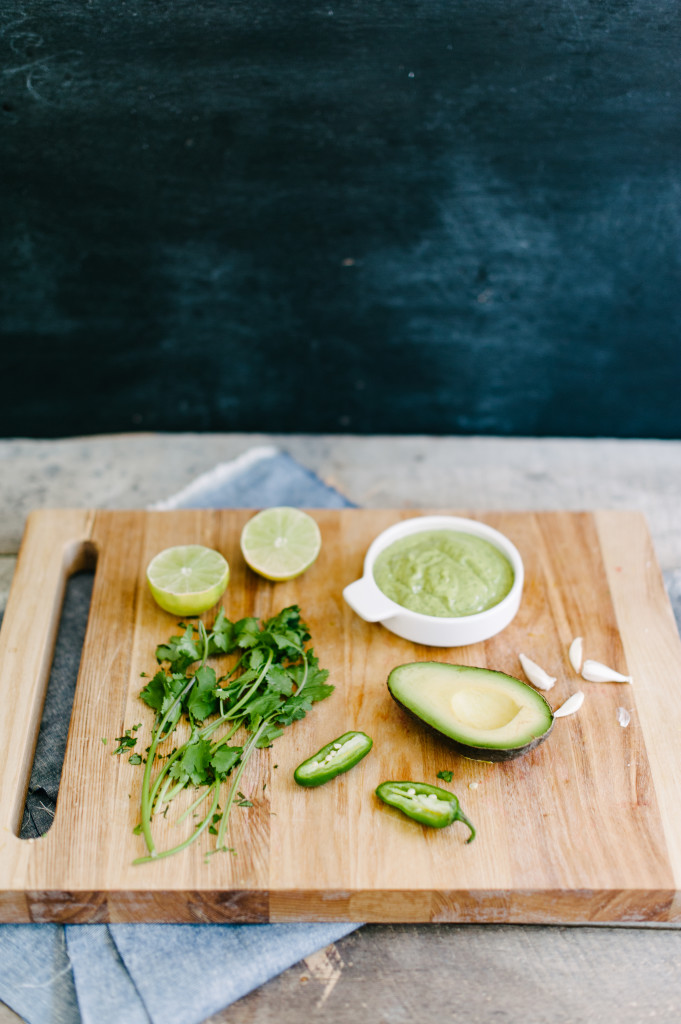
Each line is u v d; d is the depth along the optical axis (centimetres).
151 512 91
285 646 80
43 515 91
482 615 81
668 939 74
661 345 104
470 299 102
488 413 110
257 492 101
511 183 95
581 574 88
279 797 75
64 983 73
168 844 73
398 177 95
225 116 92
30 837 77
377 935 75
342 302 102
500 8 87
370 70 90
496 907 73
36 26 87
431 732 76
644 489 104
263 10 87
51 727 83
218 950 73
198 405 109
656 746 78
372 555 85
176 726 78
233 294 101
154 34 88
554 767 77
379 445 109
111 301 102
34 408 108
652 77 90
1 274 99
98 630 84
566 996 72
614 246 99
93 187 95
